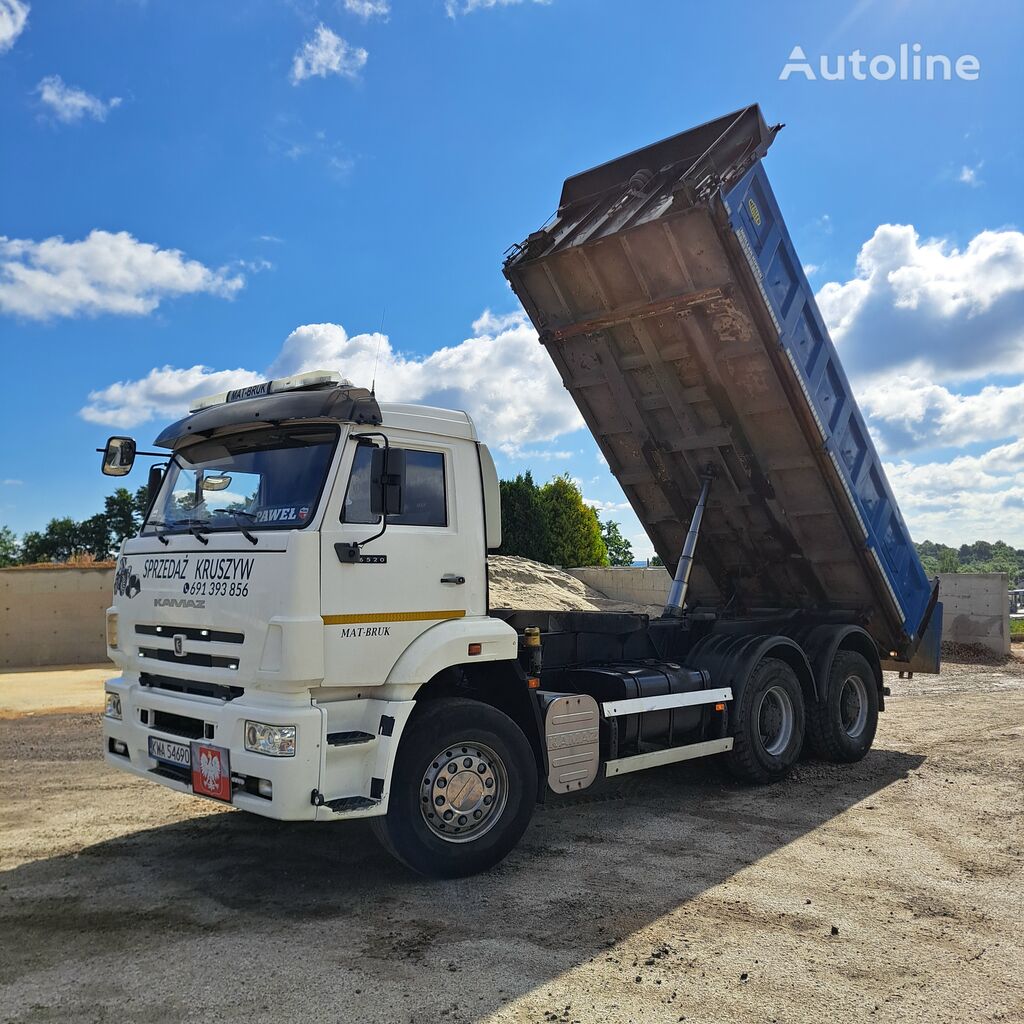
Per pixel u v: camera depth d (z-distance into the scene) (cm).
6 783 774
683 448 876
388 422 538
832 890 516
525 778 560
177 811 688
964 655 1745
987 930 459
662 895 508
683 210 700
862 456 880
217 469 569
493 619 574
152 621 566
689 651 812
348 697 511
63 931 454
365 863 567
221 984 394
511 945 437
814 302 811
